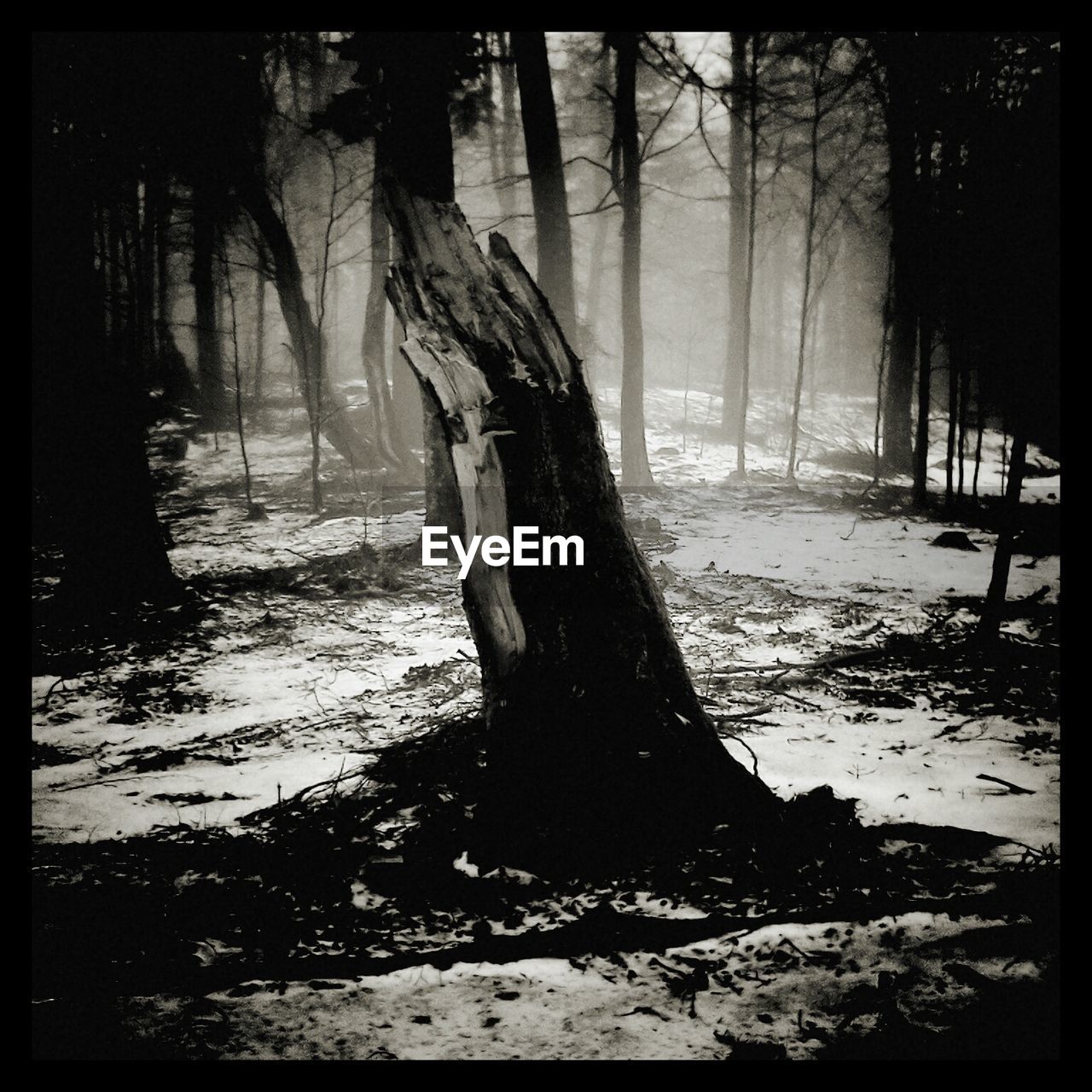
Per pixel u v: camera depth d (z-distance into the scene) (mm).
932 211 19484
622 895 4203
